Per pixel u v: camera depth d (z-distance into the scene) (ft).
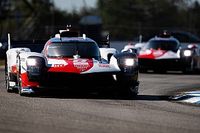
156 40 200.54
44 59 110.22
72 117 85.40
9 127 76.43
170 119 85.25
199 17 532.32
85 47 118.32
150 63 193.47
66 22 525.34
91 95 115.14
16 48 123.75
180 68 192.85
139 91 128.36
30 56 109.91
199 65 199.62
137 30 349.20
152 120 83.92
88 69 109.50
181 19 592.19
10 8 478.18
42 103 100.73
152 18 607.37
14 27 480.23
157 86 142.10
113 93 116.06
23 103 100.48
